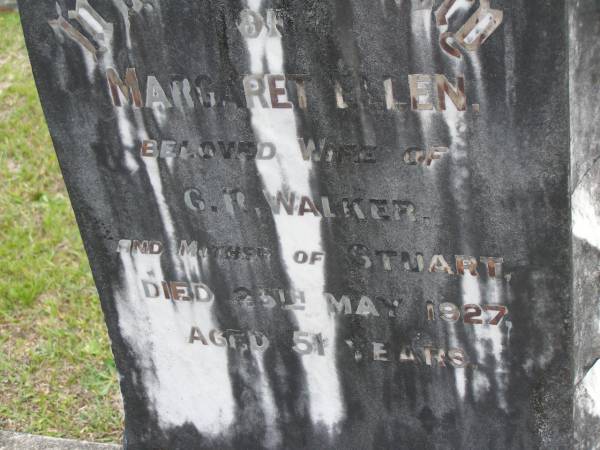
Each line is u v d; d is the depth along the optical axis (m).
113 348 1.42
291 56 1.18
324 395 1.37
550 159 1.16
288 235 1.28
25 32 1.25
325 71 1.18
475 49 1.13
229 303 1.34
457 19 1.12
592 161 1.21
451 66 1.14
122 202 1.31
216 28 1.19
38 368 1.67
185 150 1.26
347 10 1.15
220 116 1.24
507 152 1.17
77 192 1.32
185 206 1.30
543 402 1.28
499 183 1.18
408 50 1.15
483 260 1.23
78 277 1.84
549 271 1.21
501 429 1.31
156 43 1.22
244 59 1.20
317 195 1.25
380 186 1.22
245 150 1.25
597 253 1.25
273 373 1.37
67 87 1.26
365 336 1.31
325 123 1.21
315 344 1.34
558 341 1.24
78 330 1.74
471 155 1.18
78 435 1.56
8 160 2.17
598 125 1.19
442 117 1.17
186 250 1.32
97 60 1.24
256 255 1.30
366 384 1.34
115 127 1.27
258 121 1.23
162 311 1.37
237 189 1.27
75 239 1.93
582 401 1.29
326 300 1.31
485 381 1.29
